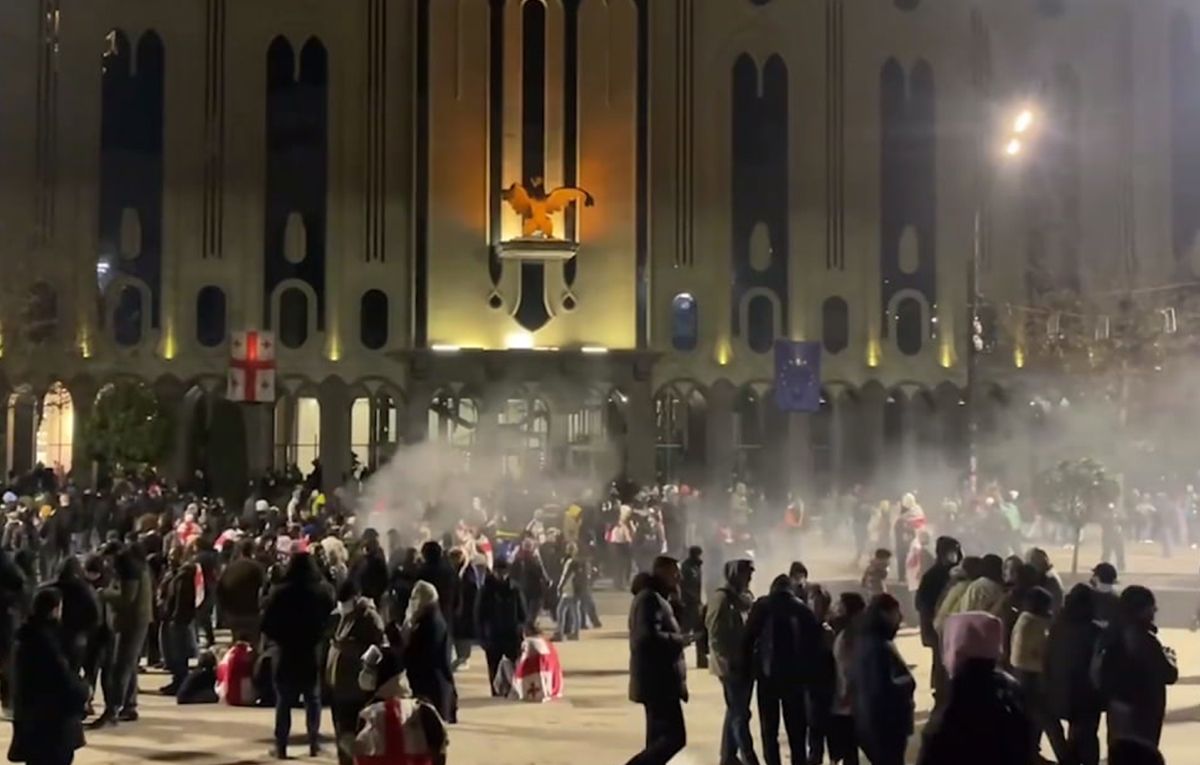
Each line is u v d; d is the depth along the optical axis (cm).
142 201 5244
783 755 1695
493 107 5328
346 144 5359
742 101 5512
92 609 1513
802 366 4884
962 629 803
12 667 1231
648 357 5250
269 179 5325
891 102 5581
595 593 3597
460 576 2375
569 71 5356
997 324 5462
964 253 5575
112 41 5238
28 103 5138
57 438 5384
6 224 5091
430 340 5266
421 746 1044
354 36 5369
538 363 5212
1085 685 1299
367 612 1422
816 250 5516
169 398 5203
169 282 5231
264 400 4584
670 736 1308
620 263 5344
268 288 5306
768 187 5516
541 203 5212
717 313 5459
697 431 5447
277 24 5334
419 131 5297
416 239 5284
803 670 1402
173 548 2427
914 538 3453
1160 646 1223
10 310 5038
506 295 5303
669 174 5450
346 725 1402
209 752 1677
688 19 5475
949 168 5591
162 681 2295
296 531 2881
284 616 1608
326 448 5300
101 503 3591
